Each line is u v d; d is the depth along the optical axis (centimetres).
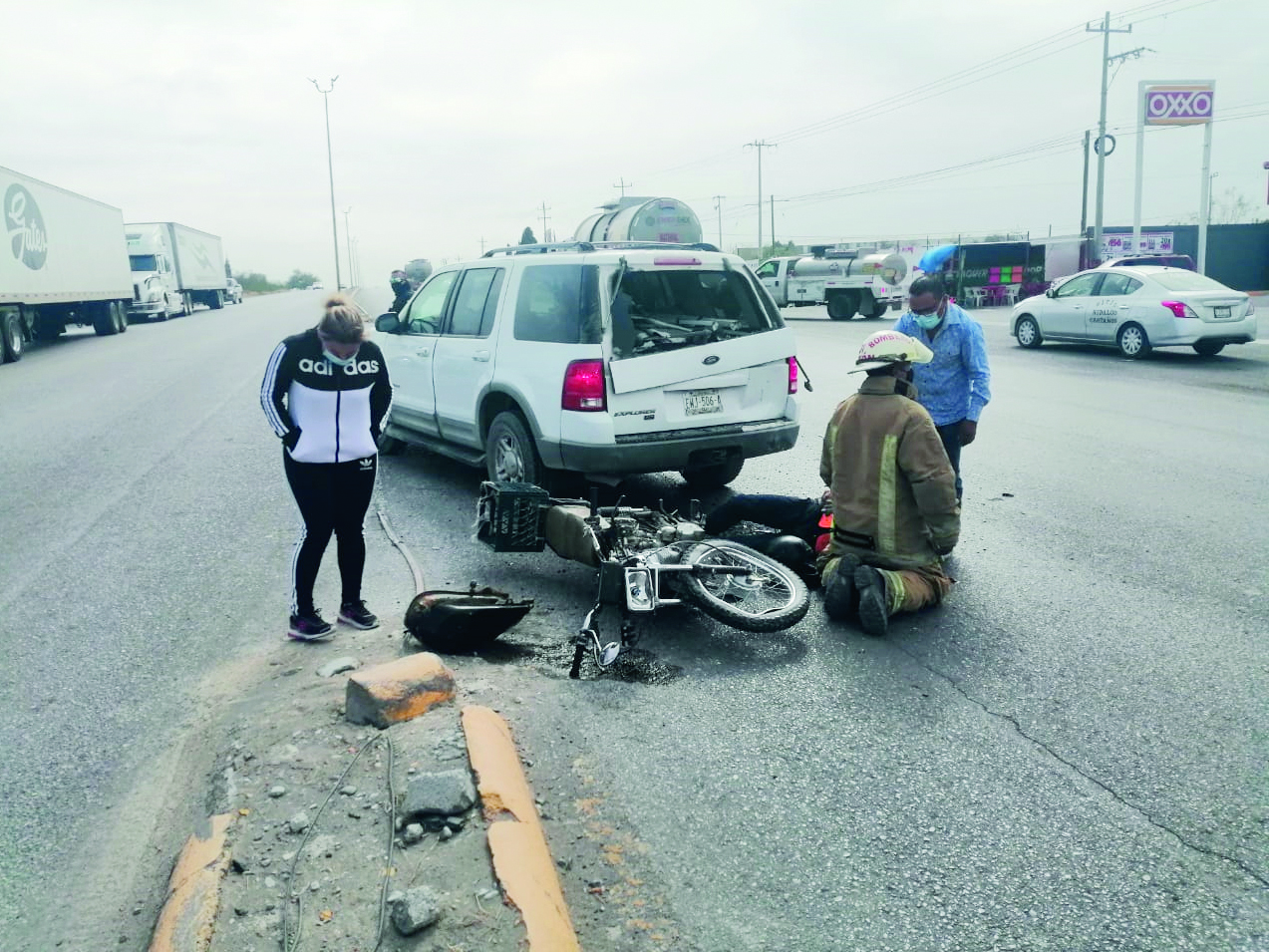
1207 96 3709
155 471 880
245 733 372
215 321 3600
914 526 501
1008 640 474
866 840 315
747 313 679
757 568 502
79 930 284
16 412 1288
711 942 271
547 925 258
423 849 289
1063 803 334
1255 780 347
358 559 493
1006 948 267
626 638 468
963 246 3562
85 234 2600
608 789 345
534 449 657
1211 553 598
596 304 615
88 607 538
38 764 373
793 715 400
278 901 270
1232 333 1556
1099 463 859
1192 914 279
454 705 385
